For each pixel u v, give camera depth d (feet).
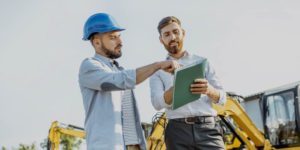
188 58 14.28
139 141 11.15
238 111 30.42
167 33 14.07
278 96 34.14
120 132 10.69
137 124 11.32
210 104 13.96
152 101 13.92
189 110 13.57
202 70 11.57
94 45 11.62
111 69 11.37
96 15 11.54
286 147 33.17
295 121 32.71
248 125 30.53
